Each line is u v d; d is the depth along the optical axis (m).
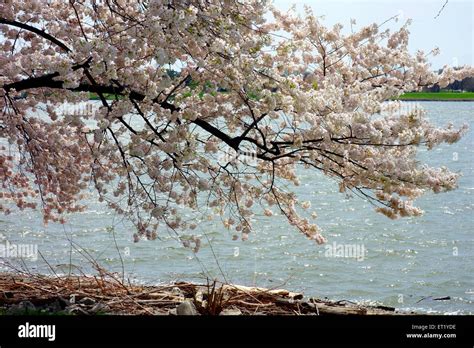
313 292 16.81
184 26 7.66
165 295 9.20
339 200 33.69
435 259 21.06
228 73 8.09
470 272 19.23
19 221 23.25
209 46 8.21
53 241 20.66
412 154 8.95
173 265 18.53
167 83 8.09
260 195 10.02
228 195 9.80
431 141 8.47
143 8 8.68
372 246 22.84
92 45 7.59
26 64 8.05
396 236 24.70
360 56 9.36
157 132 8.27
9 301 8.69
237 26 8.20
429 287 17.50
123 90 8.25
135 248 20.22
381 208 9.32
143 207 9.05
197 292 9.38
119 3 9.26
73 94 7.98
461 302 15.93
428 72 9.25
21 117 10.09
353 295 16.67
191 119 8.20
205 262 19.11
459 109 98.62
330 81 8.80
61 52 10.02
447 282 18.03
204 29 8.13
